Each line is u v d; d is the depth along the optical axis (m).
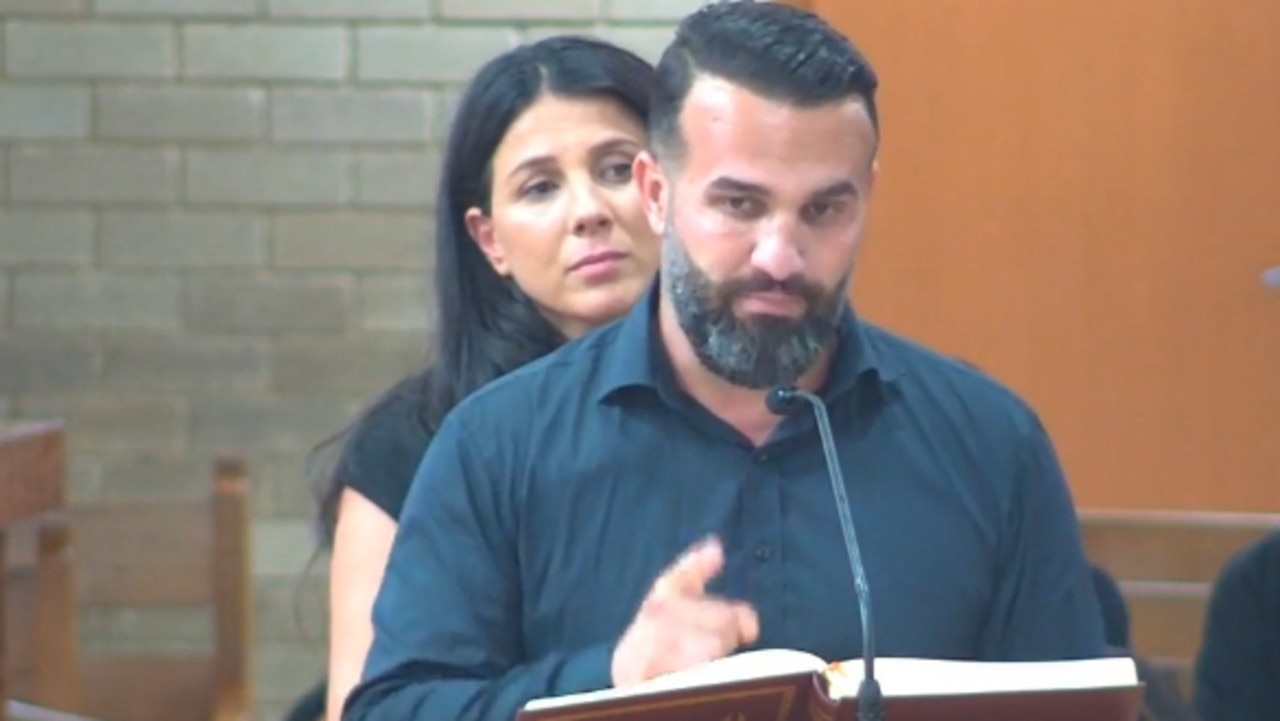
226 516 10.86
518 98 7.54
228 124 14.00
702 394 5.70
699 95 5.32
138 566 10.89
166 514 10.94
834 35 5.38
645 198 5.69
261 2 13.96
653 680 4.98
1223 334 12.09
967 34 12.07
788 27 5.34
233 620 10.83
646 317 5.80
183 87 13.99
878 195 12.18
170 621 14.00
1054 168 12.09
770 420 5.71
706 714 4.80
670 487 5.65
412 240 14.07
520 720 4.66
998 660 5.75
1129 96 12.04
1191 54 12.00
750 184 5.23
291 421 14.12
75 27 13.95
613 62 7.62
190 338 14.08
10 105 13.98
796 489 5.65
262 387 14.11
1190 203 12.06
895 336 6.04
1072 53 12.04
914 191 12.16
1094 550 11.15
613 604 5.59
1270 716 9.65
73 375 14.06
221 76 13.98
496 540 5.68
